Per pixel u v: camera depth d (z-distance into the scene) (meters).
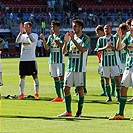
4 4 119.25
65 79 26.12
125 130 21.69
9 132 21.14
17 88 40.88
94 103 31.84
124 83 24.53
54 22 32.72
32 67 34.31
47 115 26.41
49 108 29.31
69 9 122.69
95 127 22.48
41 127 22.48
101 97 35.41
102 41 32.72
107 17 111.50
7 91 38.88
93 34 112.31
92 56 99.44
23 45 34.34
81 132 21.14
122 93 24.66
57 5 121.31
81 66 25.92
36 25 105.25
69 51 26.17
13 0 120.81
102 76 33.34
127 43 24.64
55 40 31.69
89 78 49.88
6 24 106.81
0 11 116.31
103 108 29.41
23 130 21.66
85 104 31.33
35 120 24.59
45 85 43.38
